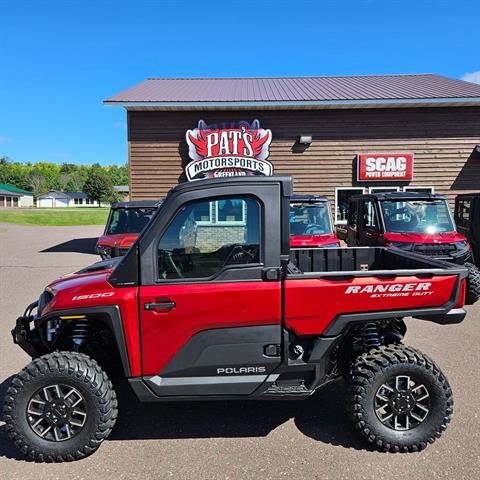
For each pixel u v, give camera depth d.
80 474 2.77
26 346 3.24
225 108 12.79
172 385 2.89
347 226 10.15
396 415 2.98
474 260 8.61
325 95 13.10
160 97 12.90
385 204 8.07
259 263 2.86
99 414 2.87
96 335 3.55
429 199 8.09
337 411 3.59
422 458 2.91
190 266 2.89
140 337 2.86
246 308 2.84
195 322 2.84
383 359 2.96
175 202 2.84
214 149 13.09
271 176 2.86
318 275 2.89
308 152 13.29
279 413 3.57
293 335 2.98
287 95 13.21
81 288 2.94
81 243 17.23
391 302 2.94
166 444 3.12
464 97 12.38
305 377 3.05
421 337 5.39
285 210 2.85
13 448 3.08
